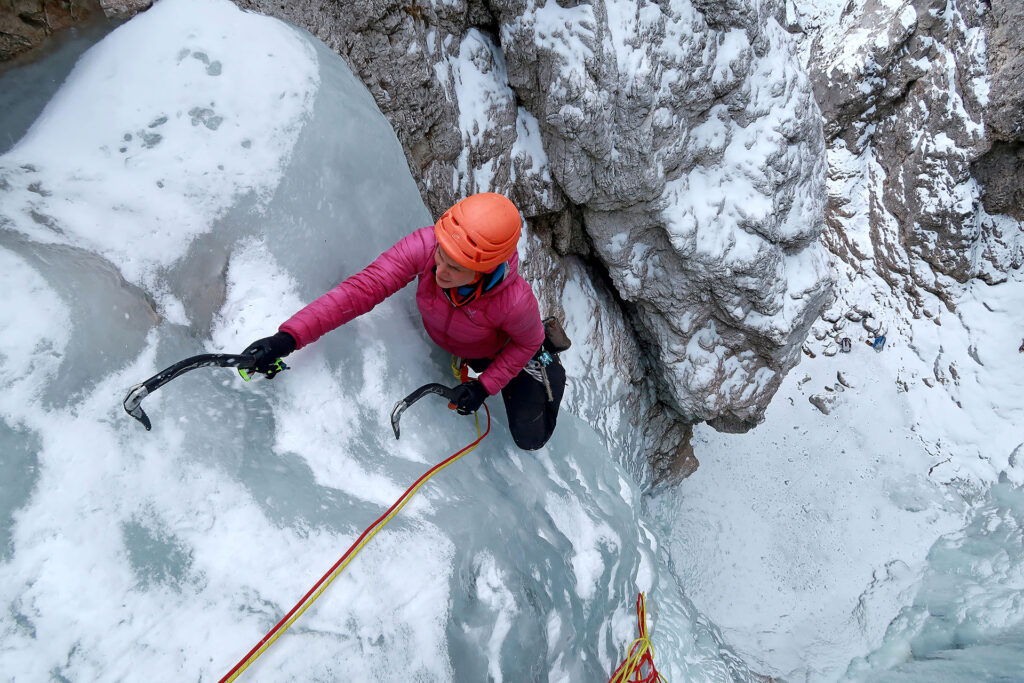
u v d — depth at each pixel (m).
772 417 9.40
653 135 4.16
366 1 2.70
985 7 8.04
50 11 1.80
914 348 9.32
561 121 3.91
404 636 1.46
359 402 1.84
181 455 1.45
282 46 1.99
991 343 8.70
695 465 8.18
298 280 1.84
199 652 1.27
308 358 1.76
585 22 3.63
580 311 5.37
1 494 1.25
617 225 4.80
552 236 5.03
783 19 4.43
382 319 1.99
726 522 8.42
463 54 3.81
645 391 6.53
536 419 2.13
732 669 4.74
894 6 9.27
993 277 8.79
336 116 2.04
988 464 8.38
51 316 1.41
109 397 1.44
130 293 1.57
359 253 2.01
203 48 1.85
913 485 8.59
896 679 6.61
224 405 1.58
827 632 7.65
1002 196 8.50
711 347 5.53
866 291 9.82
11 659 1.15
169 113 1.79
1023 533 7.66
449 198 3.75
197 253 1.72
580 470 2.82
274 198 1.85
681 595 4.59
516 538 1.98
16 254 1.45
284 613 1.36
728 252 4.70
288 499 1.51
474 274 1.55
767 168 4.49
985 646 6.71
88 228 1.61
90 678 1.18
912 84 9.18
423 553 1.57
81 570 1.25
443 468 1.89
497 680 1.67
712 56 4.11
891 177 9.57
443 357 2.14
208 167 1.78
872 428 9.16
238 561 1.38
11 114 1.77
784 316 5.14
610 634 2.54
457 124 3.73
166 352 1.57
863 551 8.21
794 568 8.12
